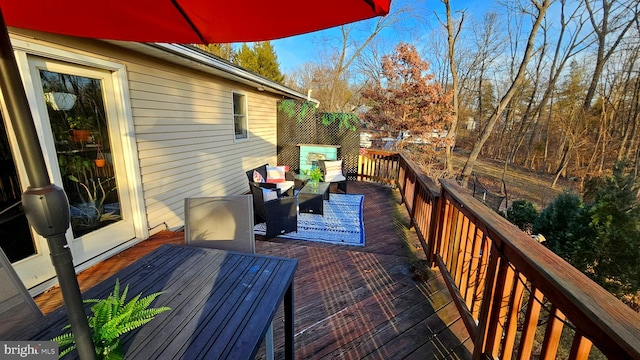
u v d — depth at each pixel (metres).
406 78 9.60
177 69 3.72
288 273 1.37
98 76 2.71
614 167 3.62
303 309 2.11
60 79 2.40
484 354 1.53
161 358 0.87
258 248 3.17
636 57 8.88
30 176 0.55
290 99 7.64
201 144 4.35
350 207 5.08
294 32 1.31
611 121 9.60
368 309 2.11
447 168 9.65
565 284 0.88
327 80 17.55
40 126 2.24
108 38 1.58
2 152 2.04
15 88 0.51
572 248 3.42
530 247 1.14
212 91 4.55
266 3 1.12
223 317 1.06
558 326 1.02
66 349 0.87
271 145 7.11
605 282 3.19
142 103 3.18
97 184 2.77
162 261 1.47
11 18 1.39
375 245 3.48
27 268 2.19
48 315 1.07
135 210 3.17
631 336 0.67
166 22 1.38
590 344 0.88
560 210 3.83
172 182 3.74
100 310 0.89
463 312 1.86
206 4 1.21
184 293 1.20
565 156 10.80
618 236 3.13
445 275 2.30
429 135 9.39
